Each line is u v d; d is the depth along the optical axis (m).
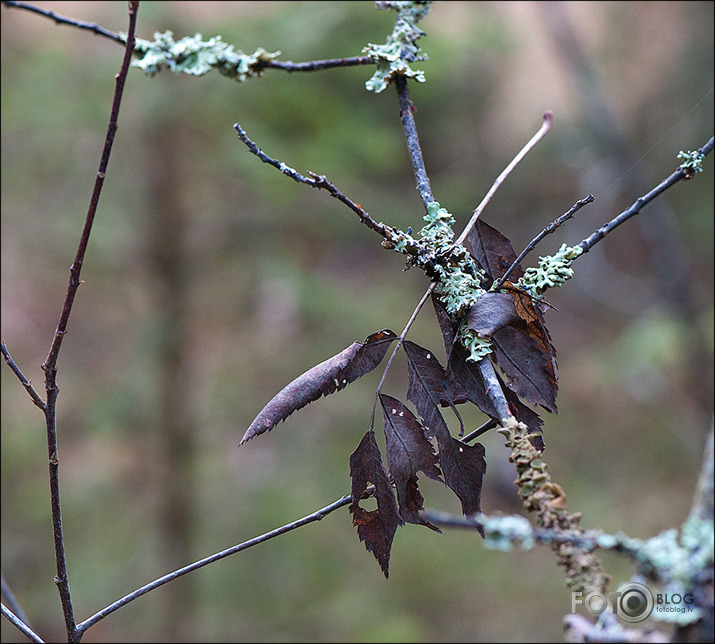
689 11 5.77
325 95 3.57
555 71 6.41
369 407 4.93
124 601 1.06
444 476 0.91
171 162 3.63
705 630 0.64
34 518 4.43
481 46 4.26
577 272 6.69
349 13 3.38
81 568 4.37
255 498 4.63
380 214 3.87
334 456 4.86
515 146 6.40
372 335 0.94
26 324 4.49
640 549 0.66
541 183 6.52
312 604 4.78
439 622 5.12
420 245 1.00
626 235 6.72
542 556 5.86
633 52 6.09
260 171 3.47
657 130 5.99
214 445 4.55
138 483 4.34
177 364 3.97
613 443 6.54
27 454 4.36
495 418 0.88
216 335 4.39
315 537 5.24
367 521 0.91
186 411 4.06
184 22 3.37
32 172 3.64
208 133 3.62
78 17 3.46
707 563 0.65
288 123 3.55
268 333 4.32
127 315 4.23
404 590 5.27
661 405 6.19
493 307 0.95
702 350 5.15
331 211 3.88
